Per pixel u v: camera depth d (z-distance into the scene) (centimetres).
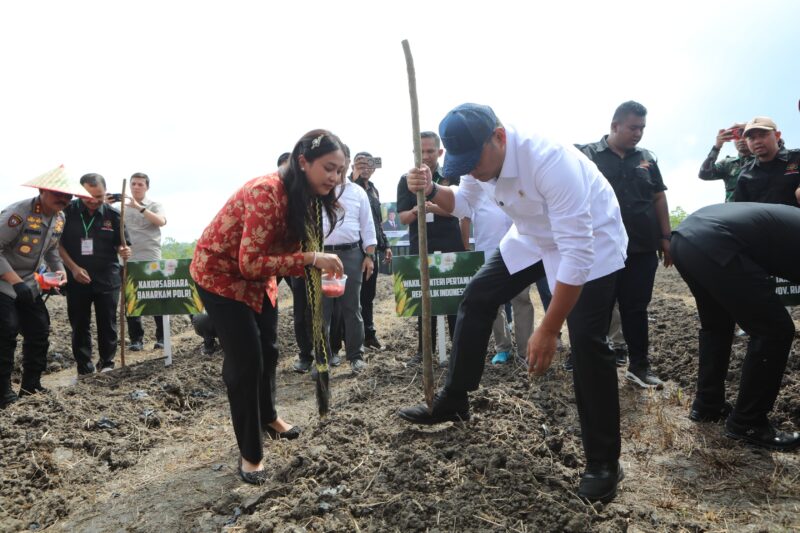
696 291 367
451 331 591
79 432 410
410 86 299
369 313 692
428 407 333
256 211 279
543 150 254
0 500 328
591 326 271
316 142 282
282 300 1298
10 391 505
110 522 301
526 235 296
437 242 566
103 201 616
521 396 415
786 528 258
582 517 251
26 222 506
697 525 262
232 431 430
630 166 459
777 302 324
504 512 262
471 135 249
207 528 280
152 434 425
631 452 345
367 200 593
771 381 331
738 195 569
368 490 290
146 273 622
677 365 488
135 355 760
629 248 449
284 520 270
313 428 381
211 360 632
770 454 330
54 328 896
